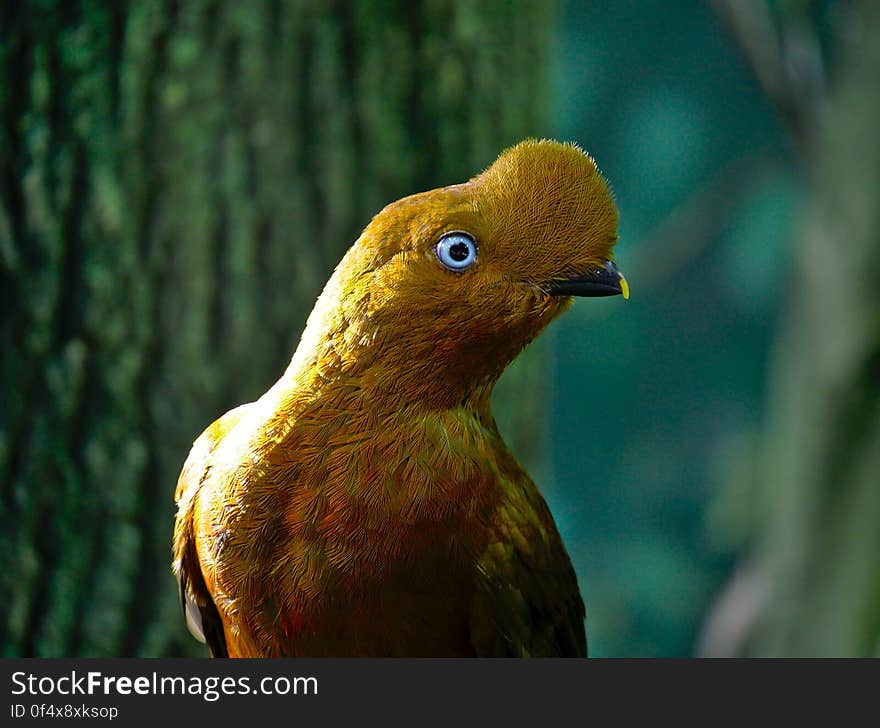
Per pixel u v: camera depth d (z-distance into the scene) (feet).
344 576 18.98
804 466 47.29
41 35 26.84
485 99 29.76
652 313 142.31
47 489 26.76
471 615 20.26
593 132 130.62
